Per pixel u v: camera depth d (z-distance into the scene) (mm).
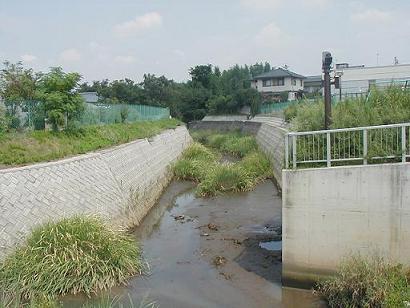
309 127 12352
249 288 10023
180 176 25375
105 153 17312
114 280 9953
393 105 11297
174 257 12242
